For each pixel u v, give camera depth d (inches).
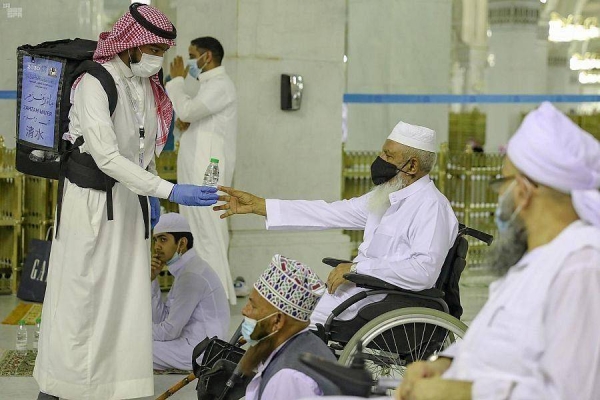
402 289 187.5
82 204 193.3
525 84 422.6
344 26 342.3
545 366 100.8
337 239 343.0
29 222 329.1
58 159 197.3
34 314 293.9
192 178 309.1
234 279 330.0
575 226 105.1
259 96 332.5
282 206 205.5
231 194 205.3
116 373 198.5
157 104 205.9
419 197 195.3
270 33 331.6
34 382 227.8
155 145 208.1
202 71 309.4
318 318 194.2
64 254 195.2
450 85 404.2
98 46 194.2
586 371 99.5
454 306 195.6
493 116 421.7
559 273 102.2
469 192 370.9
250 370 138.1
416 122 391.5
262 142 334.0
